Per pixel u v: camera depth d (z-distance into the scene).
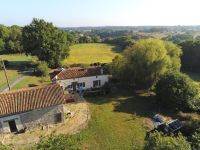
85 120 37.47
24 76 62.97
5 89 51.91
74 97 47.75
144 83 52.22
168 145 20.28
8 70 70.25
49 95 37.00
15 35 120.50
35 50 73.19
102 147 30.39
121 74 54.56
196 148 22.58
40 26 75.12
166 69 51.41
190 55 84.81
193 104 42.91
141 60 51.25
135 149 29.14
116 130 34.72
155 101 46.44
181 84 43.12
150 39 54.97
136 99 47.72
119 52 115.75
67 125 35.97
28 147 30.14
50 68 73.38
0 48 107.94
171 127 34.69
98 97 48.22
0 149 21.16
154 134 22.48
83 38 159.00
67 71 53.03
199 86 53.72
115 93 50.91
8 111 33.44
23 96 36.47
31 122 35.09
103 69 55.66
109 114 39.97
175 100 41.81
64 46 76.75
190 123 34.84
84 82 52.66
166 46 56.97
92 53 110.75
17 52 111.94
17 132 34.28
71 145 19.75
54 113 36.09
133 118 38.75
